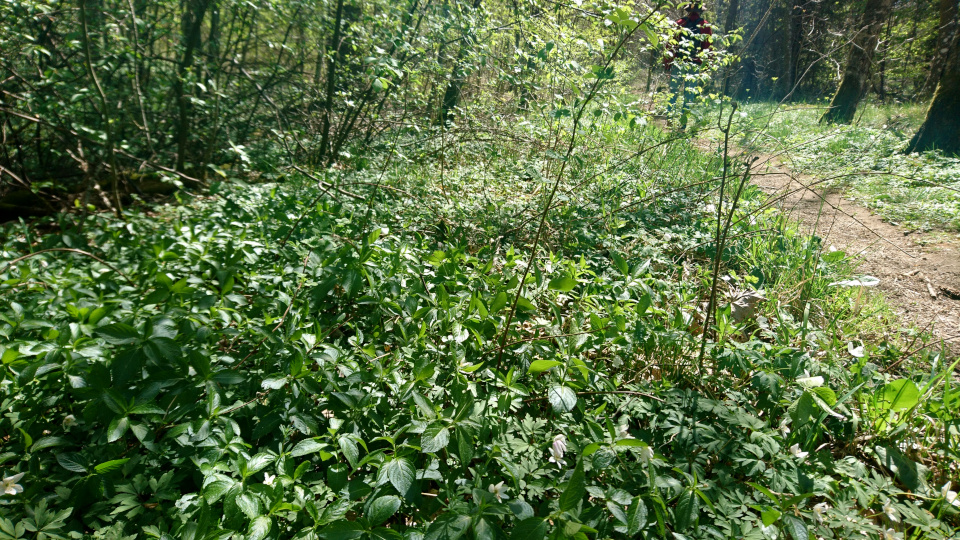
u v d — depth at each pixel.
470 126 7.80
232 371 2.11
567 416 2.31
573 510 1.66
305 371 2.17
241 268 3.15
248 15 7.04
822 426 2.38
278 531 1.64
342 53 7.89
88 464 1.86
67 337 2.18
